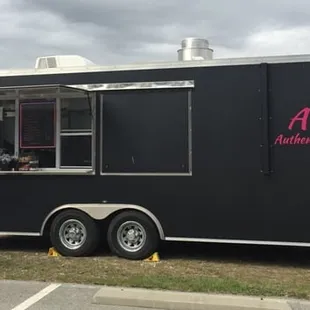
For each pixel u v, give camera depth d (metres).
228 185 7.15
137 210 7.50
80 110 7.81
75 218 7.71
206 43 8.46
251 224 7.06
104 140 7.65
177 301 5.07
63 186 7.78
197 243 8.75
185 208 7.32
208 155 7.23
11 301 5.30
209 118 7.24
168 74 7.40
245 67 7.12
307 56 6.91
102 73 7.66
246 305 4.96
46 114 7.97
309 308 5.02
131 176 7.52
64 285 5.93
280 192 6.96
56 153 7.91
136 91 7.53
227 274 6.60
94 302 5.23
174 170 7.35
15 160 8.06
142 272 6.66
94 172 7.66
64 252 7.73
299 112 6.92
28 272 6.64
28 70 7.99
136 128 7.52
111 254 7.86
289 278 6.38
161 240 7.75
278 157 6.98
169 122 7.39
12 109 8.13
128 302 5.16
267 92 7.03
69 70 7.81
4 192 8.01
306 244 6.87
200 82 7.28
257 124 7.06
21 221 7.93
